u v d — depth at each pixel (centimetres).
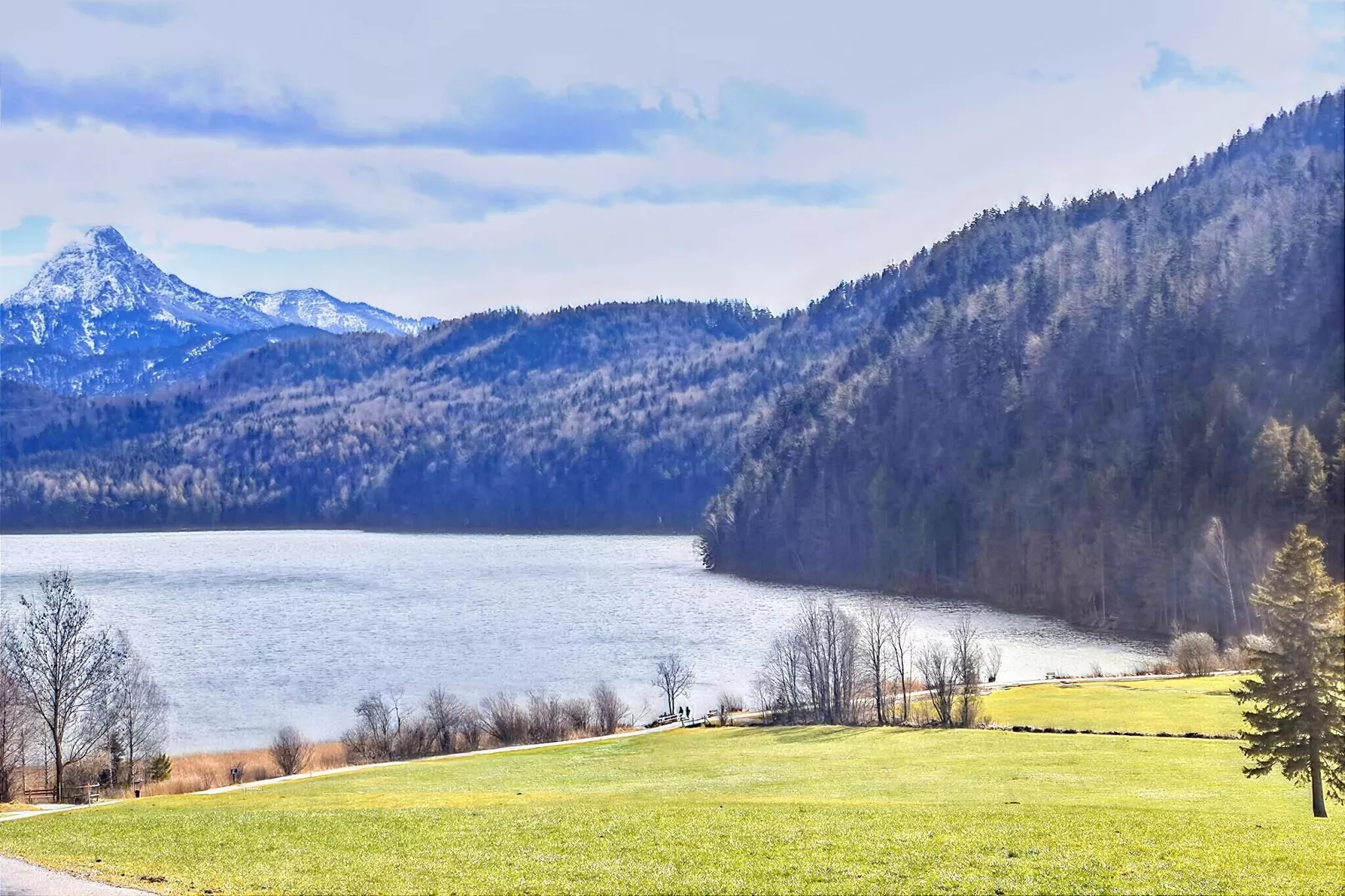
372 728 9838
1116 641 16112
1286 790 5938
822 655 11131
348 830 4659
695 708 11712
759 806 5397
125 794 8256
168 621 18550
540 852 4047
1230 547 16325
